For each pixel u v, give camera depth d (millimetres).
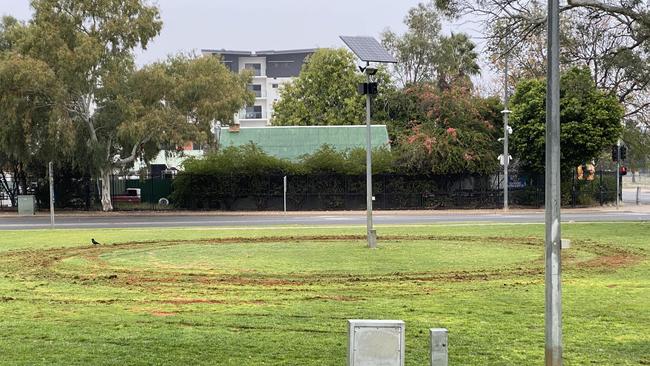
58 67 38219
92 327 8922
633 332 8531
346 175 43719
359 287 12141
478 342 8016
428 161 43406
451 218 33219
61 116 37656
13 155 41875
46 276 13727
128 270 14531
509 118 44219
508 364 7086
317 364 7133
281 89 69375
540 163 43250
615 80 41219
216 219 34281
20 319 9477
